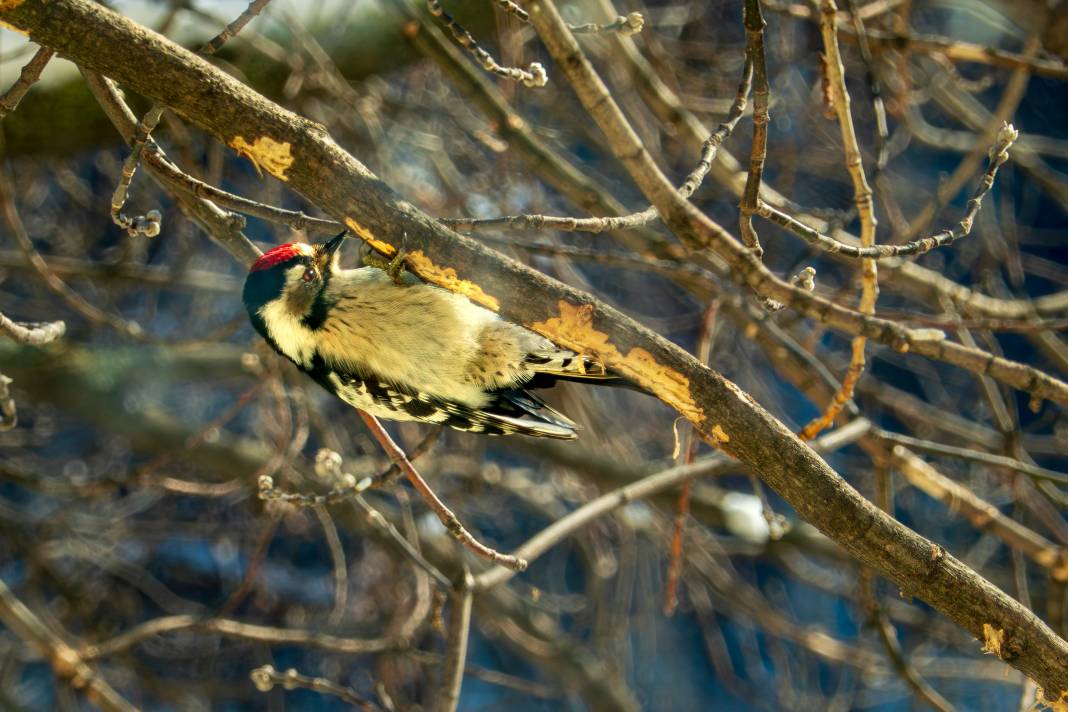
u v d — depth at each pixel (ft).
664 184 14.58
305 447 49.98
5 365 43.62
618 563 50.72
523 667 57.57
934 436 46.96
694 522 46.06
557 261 42.04
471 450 47.32
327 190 16.79
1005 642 18.40
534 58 45.57
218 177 36.81
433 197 43.21
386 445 23.49
